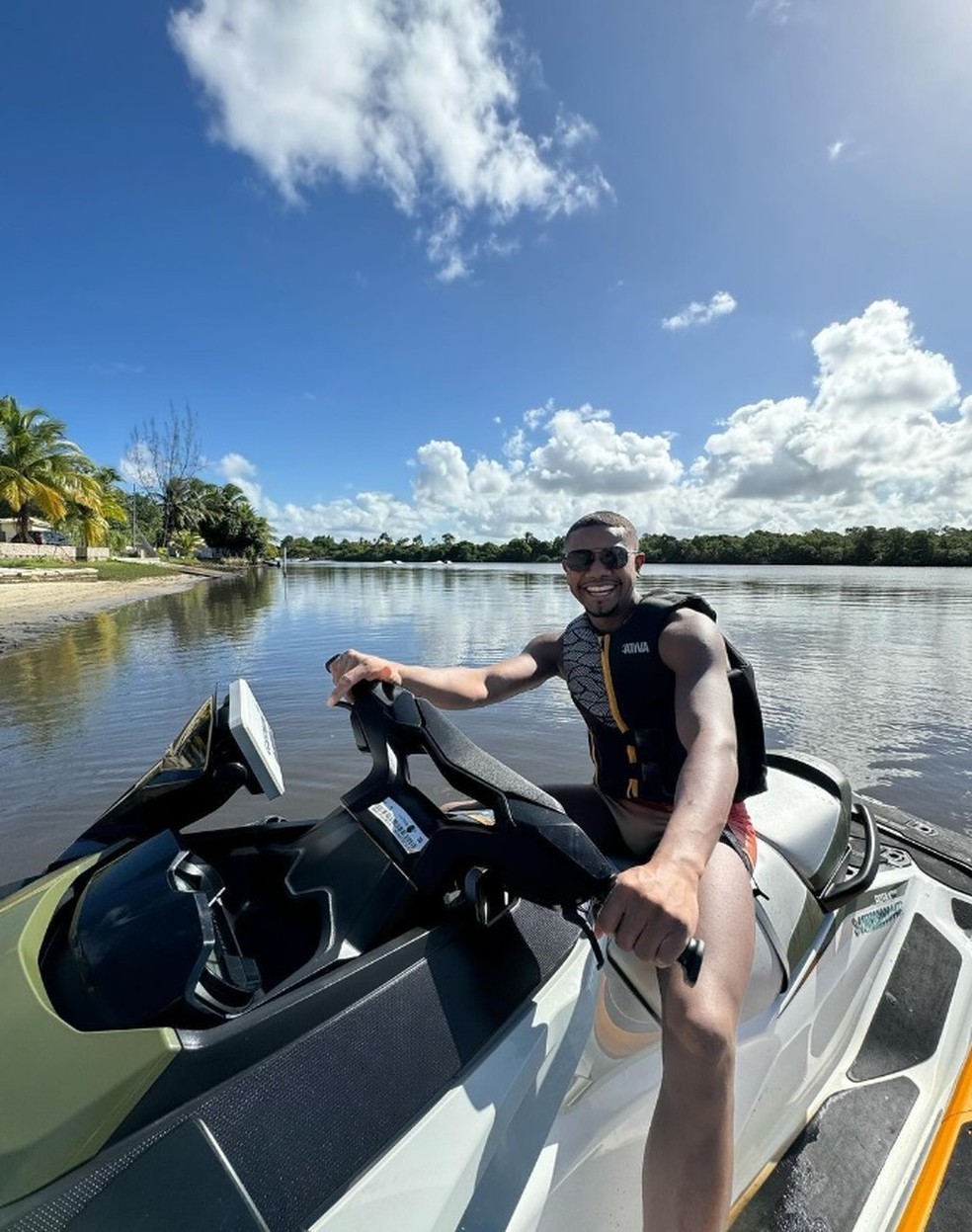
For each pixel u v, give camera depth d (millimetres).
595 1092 1427
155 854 1392
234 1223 919
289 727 6660
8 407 38625
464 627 15836
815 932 2012
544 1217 1224
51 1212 896
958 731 6820
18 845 4316
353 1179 1016
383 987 1198
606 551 2033
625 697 2018
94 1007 1109
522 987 1355
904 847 3016
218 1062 1027
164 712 7359
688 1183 1279
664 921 1205
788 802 2289
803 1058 1922
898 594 28188
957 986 2365
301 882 1468
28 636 13930
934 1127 1908
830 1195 1711
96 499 43406
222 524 84312
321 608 21578
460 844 1331
